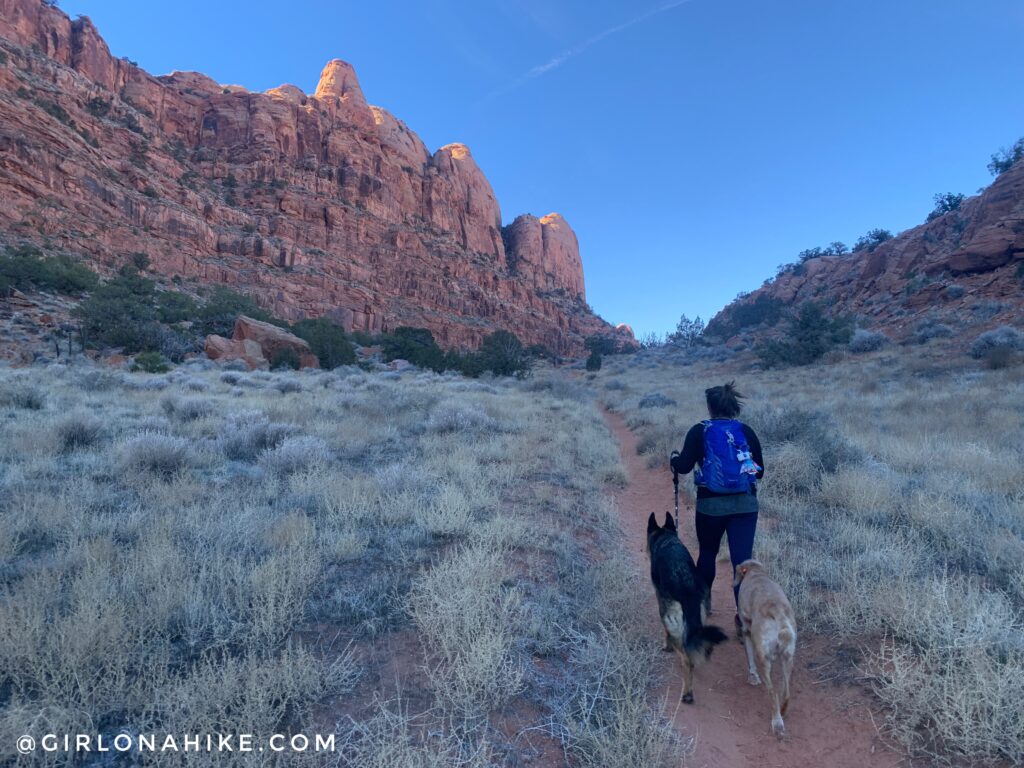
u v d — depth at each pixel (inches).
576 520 280.7
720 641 131.6
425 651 147.4
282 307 3489.2
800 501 304.3
